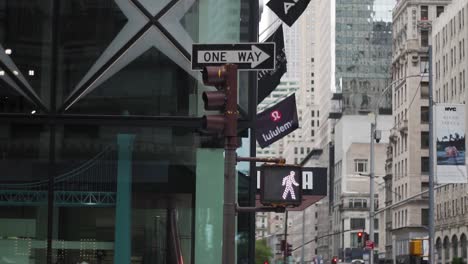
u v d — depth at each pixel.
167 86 16.42
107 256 15.90
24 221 15.87
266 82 20.67
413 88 115.12
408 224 111.81
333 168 177.50
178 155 16.28
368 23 186.62
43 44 16.34
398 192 120.25
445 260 102.00
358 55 184.25
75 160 16.08
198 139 16.33
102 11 16.53
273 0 17.89
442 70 106.06
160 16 16.56
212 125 10.41
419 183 112.50
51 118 16.11
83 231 15.92
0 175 15.97
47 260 15.72
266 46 10.88
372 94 180.88
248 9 16.77
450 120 39.94
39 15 16.42
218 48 10.89
